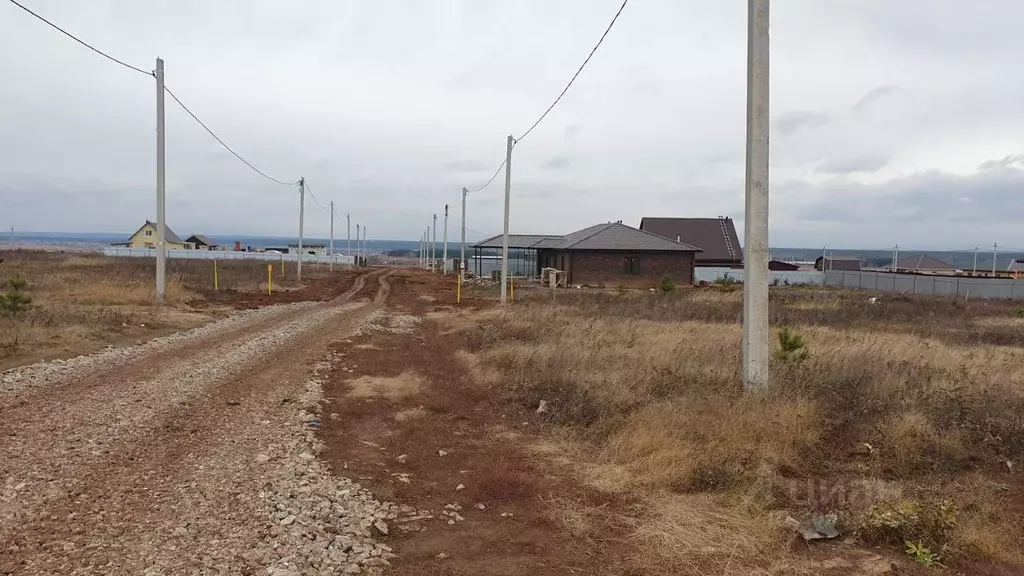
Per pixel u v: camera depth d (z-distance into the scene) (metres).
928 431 7.06
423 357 13.40
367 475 6.09
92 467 5.67
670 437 6.68
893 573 4.31
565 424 8.04
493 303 27.95
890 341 14.66
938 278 48.78
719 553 4.56
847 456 6.74
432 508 5.37
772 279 61.53
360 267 81.12
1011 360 12.91
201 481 5.50
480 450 7.08
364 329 17.45
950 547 4.59
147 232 105.50
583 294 34.03
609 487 5.86
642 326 17.03
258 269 52.53
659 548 4.62
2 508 4.68
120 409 7.71
